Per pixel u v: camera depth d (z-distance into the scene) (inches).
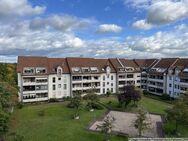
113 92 3752.5
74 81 3361.2
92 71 3506.4
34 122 2144.4
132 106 2805.1
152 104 2977.4
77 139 1732.3
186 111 1768.0
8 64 4313.5
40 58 3272.6
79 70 3408.0
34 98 3080.7
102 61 3799.2
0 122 1563.7
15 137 1680.6
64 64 3425.2
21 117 2315.5
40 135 1792.6
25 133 1828.2
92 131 1916.8
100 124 2108.8
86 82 3467.0
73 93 3361.2
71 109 2677.2
